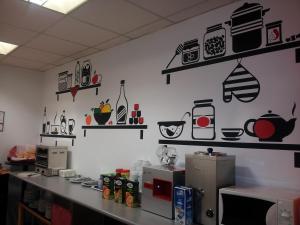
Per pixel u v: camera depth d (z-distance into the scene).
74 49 3.59
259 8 2.04
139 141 2.93
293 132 1.80
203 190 1.87
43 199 3.51
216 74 2.27
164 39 2.77
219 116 2.22
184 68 2.54
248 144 2.02
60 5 2.44
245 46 2.10
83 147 3.75
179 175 2.03
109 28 2.84
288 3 1.89
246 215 1.60
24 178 3.48
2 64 4.52
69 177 3.58
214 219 1.79
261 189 1.76
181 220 1.85
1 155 4.46
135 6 2.35
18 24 2.83
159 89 2.76
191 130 2.42
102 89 3.53
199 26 2.45
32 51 3.75
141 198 2.23
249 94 2.05
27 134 4.75
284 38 1.89
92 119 3.65
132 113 3.05
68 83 4.23
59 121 4.34
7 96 4.57
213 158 1.84
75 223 2.61
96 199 2.50
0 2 2.37
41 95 4.93
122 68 3.25
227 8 2.25
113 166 3.23
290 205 1.43
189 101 2.46
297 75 1.81
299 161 1.77
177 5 2.30
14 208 4.02
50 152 3.71
